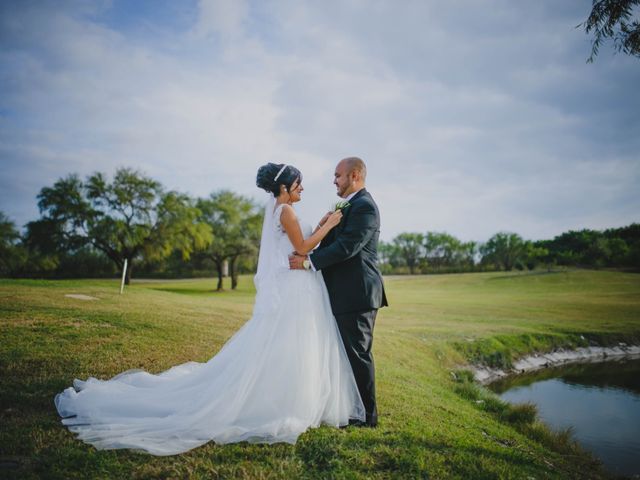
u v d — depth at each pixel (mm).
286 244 3713
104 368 5004
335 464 2955
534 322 17328
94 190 31203
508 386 10328
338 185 3975
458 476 2996
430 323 15453
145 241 33469
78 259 52031
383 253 93500
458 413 5406
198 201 41344
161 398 3525
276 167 3781
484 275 58500
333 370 3588
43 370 4699
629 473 5660
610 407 8883
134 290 15289
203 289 40281
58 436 3111
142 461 2826
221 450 2996
